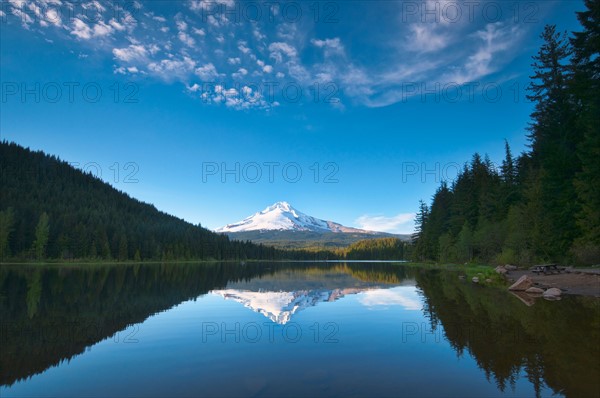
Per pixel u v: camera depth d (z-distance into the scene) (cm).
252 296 2166
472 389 625
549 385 632
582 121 2922
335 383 669
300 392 624
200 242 15012
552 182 3581
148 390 639
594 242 2798
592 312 1334
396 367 762
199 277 4303
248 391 630
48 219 10088
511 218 4569
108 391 636
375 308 1609
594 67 2783
